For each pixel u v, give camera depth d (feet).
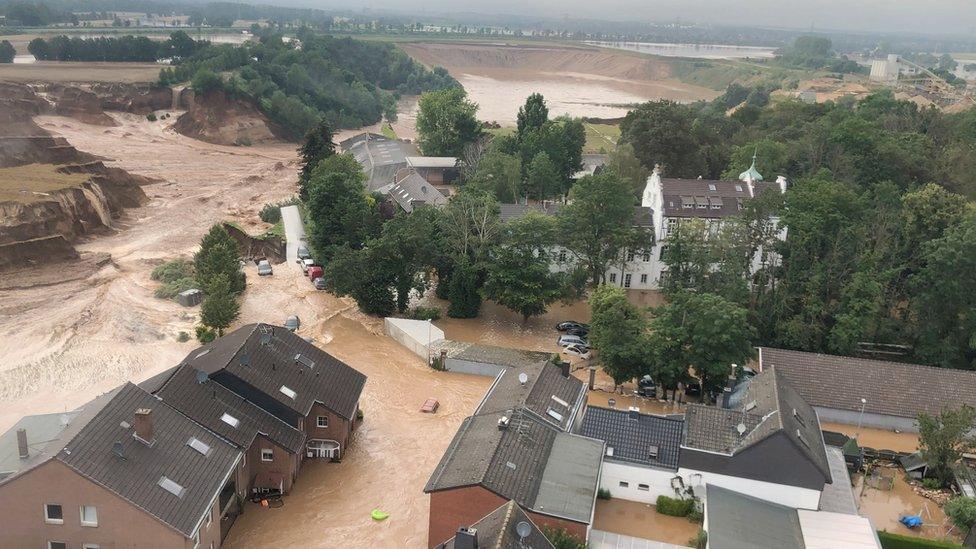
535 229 323.57
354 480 205.77
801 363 258.57
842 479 200.54
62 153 465.88
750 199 329.31
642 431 201.67
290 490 198.49
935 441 213.87
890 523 198.70
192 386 189.26
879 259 306.76
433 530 170.60
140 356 271.90
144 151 607.37
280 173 573.74
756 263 346.33
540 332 319.27
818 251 312.09
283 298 332.80
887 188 374.02
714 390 253.24
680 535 183.32
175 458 165.78
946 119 537.24
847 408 248.11
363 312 324.19
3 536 153.07
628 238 335.47
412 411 245.65
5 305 304.30
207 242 338.13
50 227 364.79
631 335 257.55
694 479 188.14
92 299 315.17
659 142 476.13
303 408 201.16
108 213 423.64
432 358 280.51
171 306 314.96
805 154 449.48
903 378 254.47
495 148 518.78
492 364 273.54
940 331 294.66
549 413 200.44
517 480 169.37
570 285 323.78
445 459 179.63
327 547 178.40
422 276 355.77
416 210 332.80
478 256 321.73
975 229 284.61
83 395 244.83
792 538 170.71
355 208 354.54
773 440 180.55
